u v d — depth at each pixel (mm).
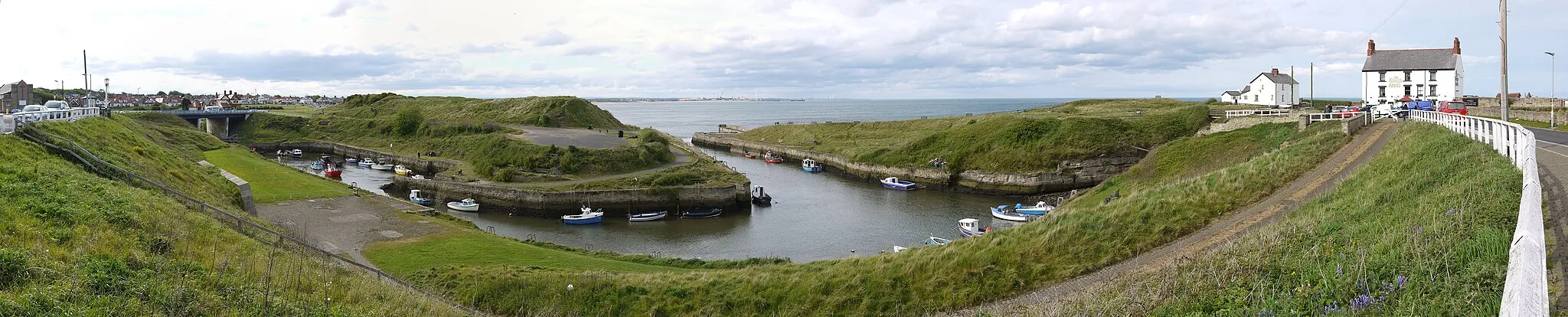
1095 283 22562
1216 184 31062
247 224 30062
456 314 22828
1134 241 25438
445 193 71375
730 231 57031
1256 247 17547
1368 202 20438
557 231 57125
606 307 25906
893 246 51469
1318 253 15281
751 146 126375
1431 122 40000
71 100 155625
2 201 21172
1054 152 77938
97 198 24391
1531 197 11203
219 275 18281
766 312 25156
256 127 137500
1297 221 21000
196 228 24438
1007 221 59375
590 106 151000
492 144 94688
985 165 79938
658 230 57438
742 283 27562
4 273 15219
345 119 140875
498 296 27312
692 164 82000
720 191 66750
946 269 25688
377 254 36312
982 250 26672
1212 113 85438
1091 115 107375
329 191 57812
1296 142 47875
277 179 63219
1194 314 13188
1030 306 21047
